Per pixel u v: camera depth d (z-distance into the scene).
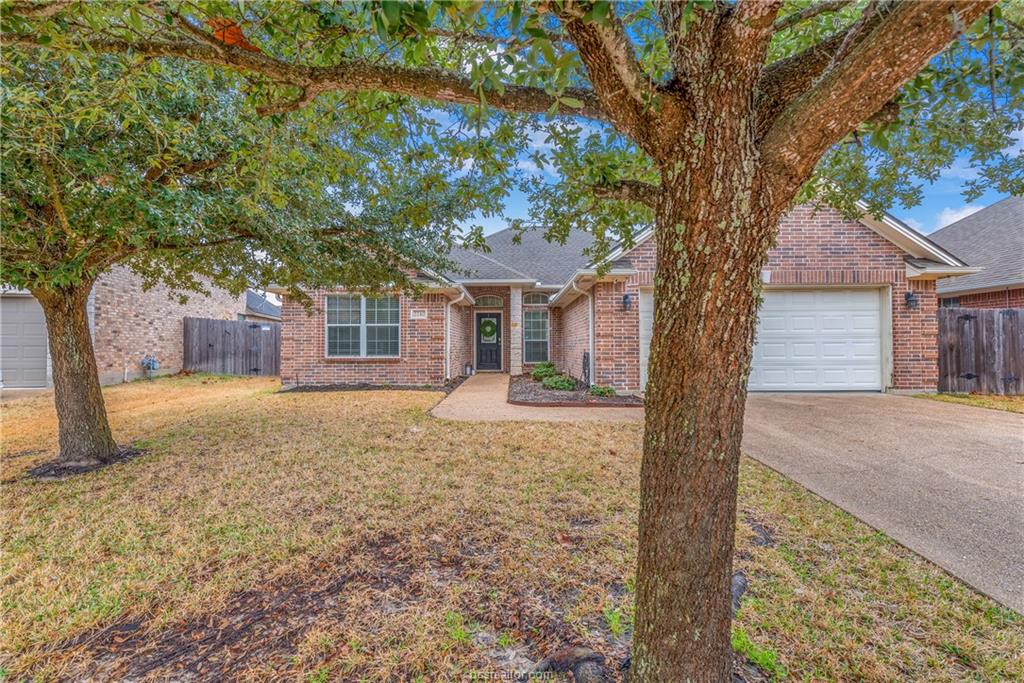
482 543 3.11
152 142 3.74
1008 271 12.05
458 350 13.65
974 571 2.75
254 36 2.43
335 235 5.77
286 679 1.96
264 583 2.67
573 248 16.77
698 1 1.16
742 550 3.00
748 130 1.37
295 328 11.21
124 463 4.89
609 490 4.05
